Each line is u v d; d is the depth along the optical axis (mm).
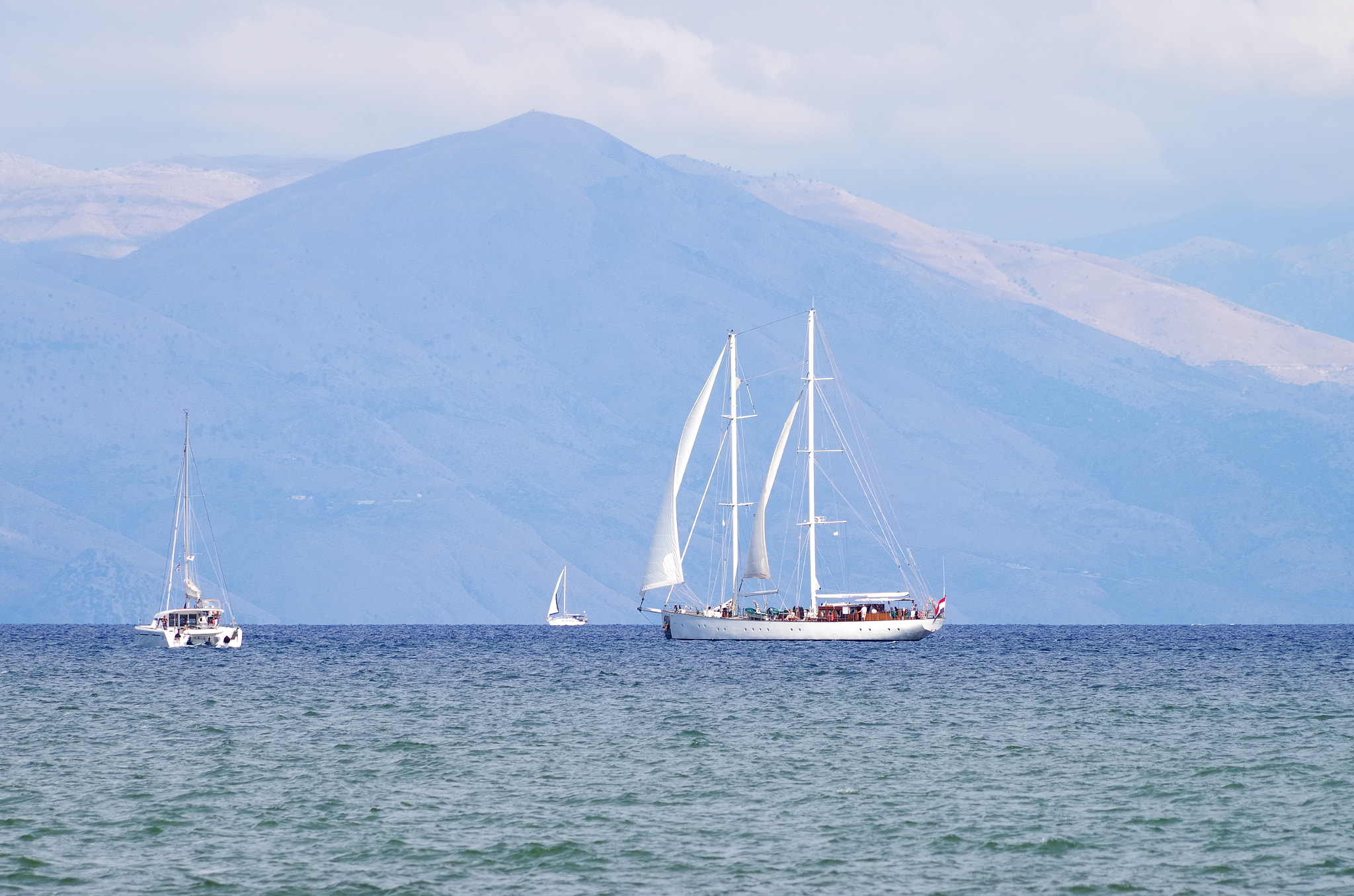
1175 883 150500
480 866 157000
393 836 169750
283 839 168250
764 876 153000
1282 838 169375
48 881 150125
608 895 146125
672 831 172500
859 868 156250
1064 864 157875
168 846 165125
